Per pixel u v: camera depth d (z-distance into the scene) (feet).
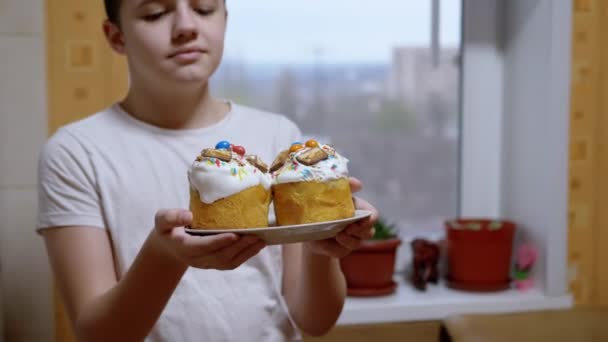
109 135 3.55
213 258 2.54
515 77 5.91
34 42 4.79
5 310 4.90
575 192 5.67
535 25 5.56
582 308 5.47
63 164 3.43
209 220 2.79
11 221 4.87
